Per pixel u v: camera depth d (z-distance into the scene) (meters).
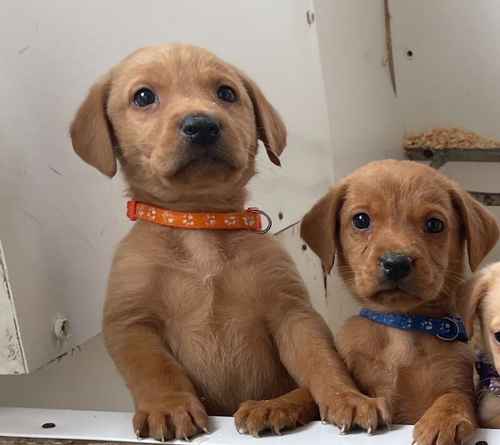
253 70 0.68
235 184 0.44
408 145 1.01
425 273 0.41
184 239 0.45
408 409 0.42
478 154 0.97
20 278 0.43
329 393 0.39
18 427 0.38
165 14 0.57
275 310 0.45
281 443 0.35
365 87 0.93
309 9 0.80
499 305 0.40
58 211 0.46
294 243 0.74
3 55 0.43
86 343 0.53
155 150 0.42
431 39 0.98
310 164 0.78
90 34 0.50
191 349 0.44
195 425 0.37
